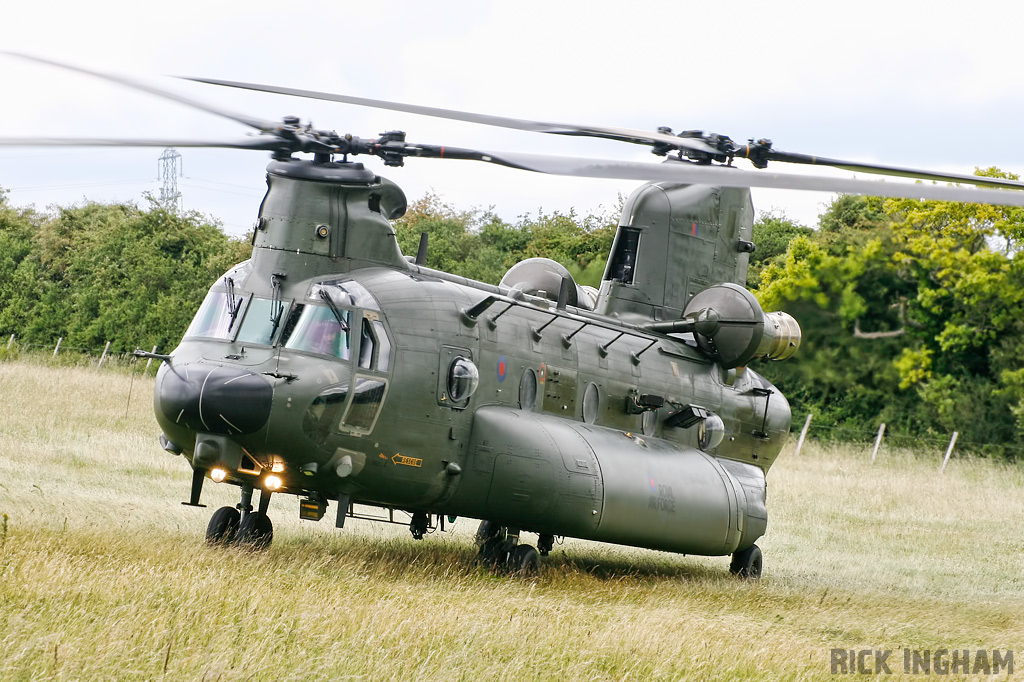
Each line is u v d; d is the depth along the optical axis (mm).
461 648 18578
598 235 106750
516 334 29562
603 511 28688
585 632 20953
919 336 72438
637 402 33031
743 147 31453
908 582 36375
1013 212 68562
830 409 75312
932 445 73000
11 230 112625
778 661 20828
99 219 107000
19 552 20453
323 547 28422
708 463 34000
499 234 114688
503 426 27875
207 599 18922
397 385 26188
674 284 36719
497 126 25953
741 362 36375
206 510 33344
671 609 25578
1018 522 52625
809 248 71875
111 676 15078
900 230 70625
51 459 39125
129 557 22406
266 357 25125
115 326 89812
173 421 24828
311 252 26641
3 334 98438
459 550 31906
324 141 26812
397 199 28547
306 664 16469
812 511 52312
